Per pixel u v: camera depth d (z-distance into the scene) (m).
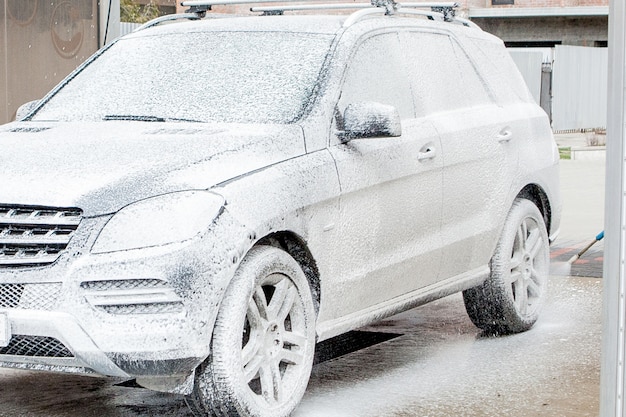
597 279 10.88
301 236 6.18
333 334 6.59
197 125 6.62
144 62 7.50
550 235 9.17
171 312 5.47
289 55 7.11
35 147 6.32
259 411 5.82
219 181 5.80
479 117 8.17
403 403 6.56
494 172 8.16
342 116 6.77
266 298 6.21
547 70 36.34
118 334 5.45
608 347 4.18
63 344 5.50
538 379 7.13
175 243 5.49
